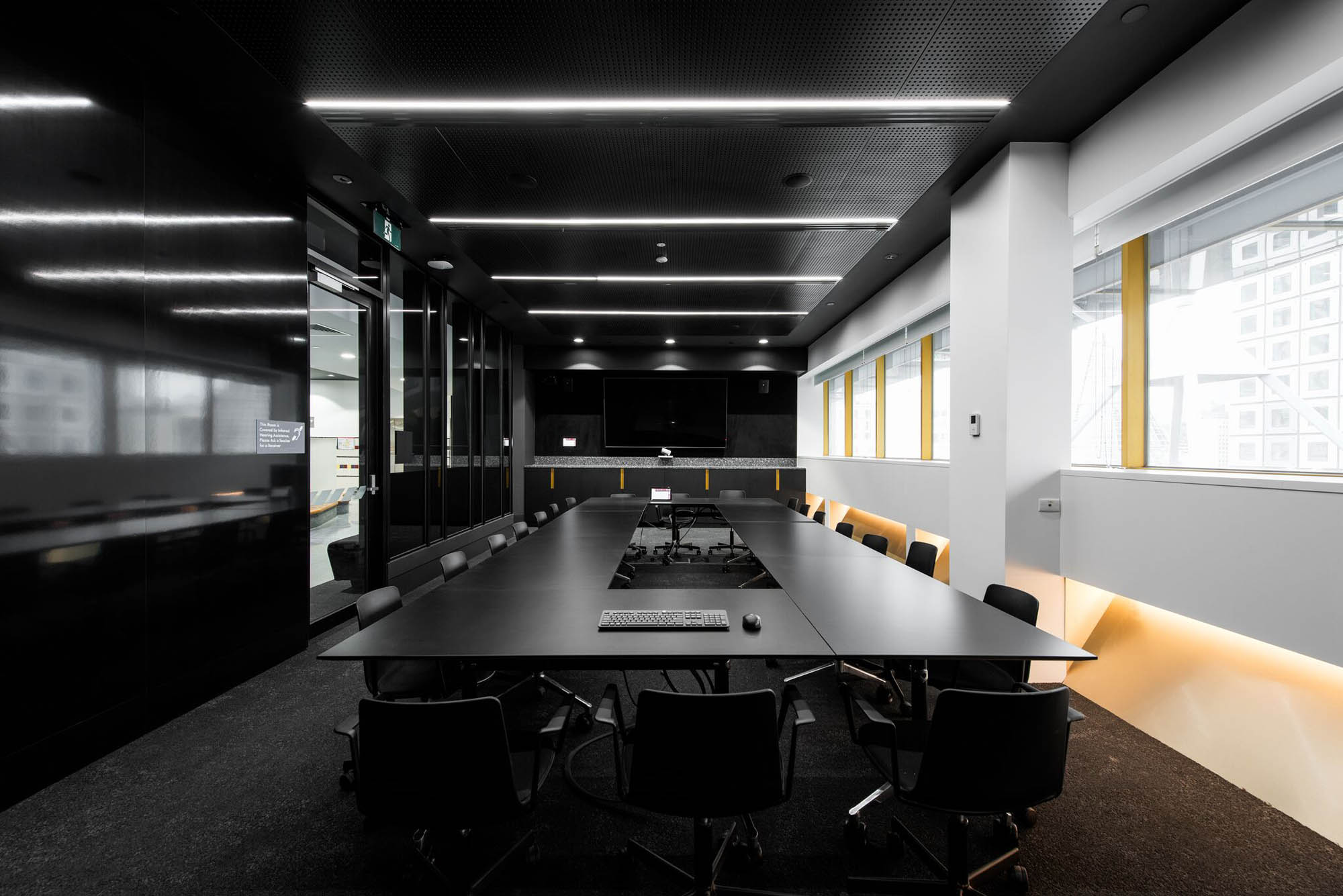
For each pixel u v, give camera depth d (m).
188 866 1.91
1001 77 2.73
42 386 2.24
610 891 1.83
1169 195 3.02
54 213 2.28
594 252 5.11
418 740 1.48
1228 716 2.48
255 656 3.48
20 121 2.16
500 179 3.71
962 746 1.54
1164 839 2.05
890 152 3.38
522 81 2.72
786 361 10.29
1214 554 2.45
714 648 2.00
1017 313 3.46
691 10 2.27
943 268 4.89
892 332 6.64
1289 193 2.52
